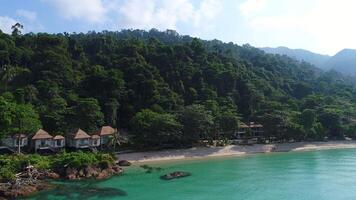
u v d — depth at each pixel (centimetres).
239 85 19612
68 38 19875
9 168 8531
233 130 14888
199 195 7919
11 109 10325
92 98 13625
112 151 12188
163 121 12781
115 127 14250
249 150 14212
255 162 12144
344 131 17212
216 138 14625
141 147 12912
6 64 16125
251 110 18138
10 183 7888
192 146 13712
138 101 15588
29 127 10662
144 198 7588
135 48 19512
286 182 9250
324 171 10662
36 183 8219
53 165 9381
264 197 7838
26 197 7394
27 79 15500
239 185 8869
